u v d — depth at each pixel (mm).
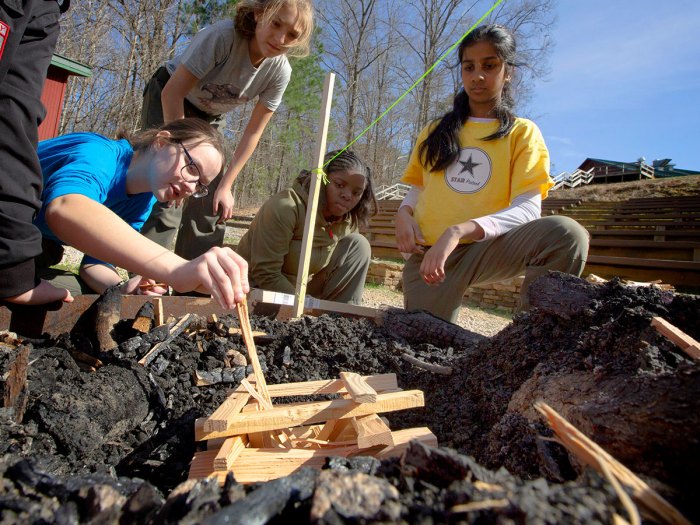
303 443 1040
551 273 1468
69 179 1527
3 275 1396
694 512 591
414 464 628
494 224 2344
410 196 3084
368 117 23734
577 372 1069
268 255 2725
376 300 6566
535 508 481
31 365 1255
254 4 2418
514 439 1001
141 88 13883
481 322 5742
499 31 2496
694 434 628
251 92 2926
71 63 7578
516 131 2607
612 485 534
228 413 962
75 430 1083
